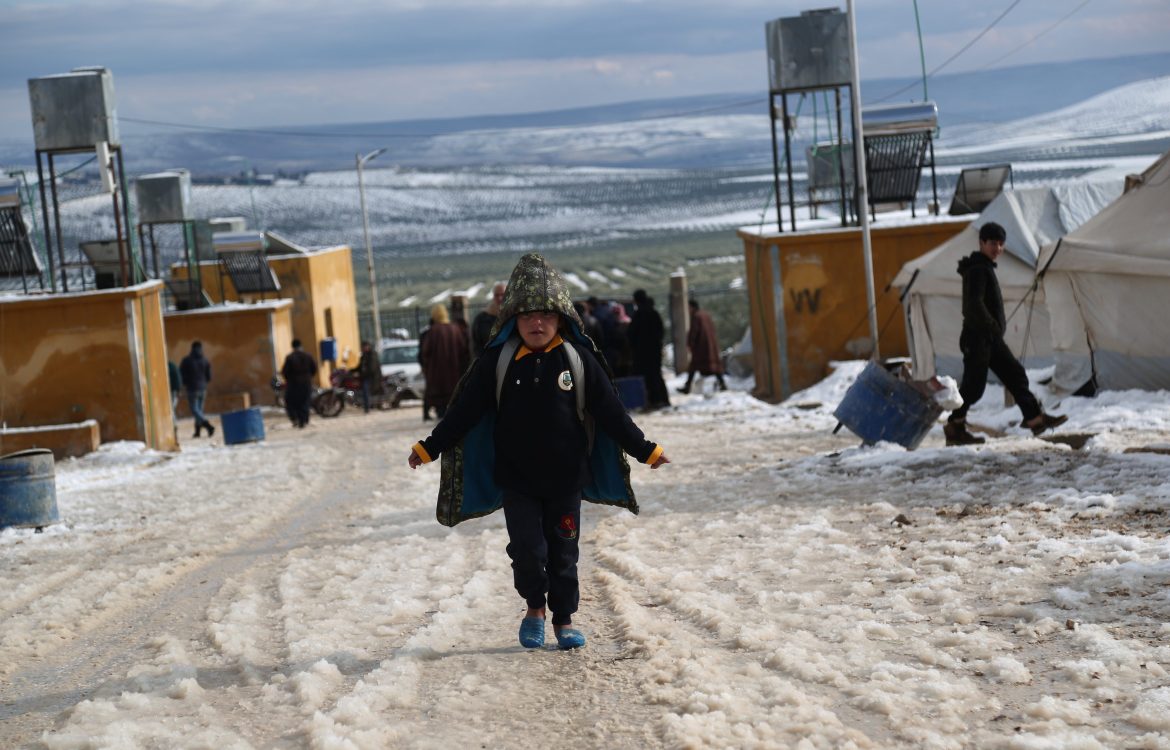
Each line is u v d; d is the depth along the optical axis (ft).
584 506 34.68
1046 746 12.93
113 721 16.20
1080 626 17.10
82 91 70.69
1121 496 25.66
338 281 145.28
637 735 14.60
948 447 35.91
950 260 61.82
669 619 20.22
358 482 47.29
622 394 72.38
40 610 24.99
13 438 65.92
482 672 17.95
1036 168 600.39
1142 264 43.42
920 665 16.38
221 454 66.23
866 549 24.38
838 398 66.39
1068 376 46.75
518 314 18.31
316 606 23.32
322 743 14.44
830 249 75.41
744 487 34.83
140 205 109.09
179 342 114.32
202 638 21.49
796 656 16.87
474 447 19.13
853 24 70.08
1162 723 13.32
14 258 73.72
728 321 176.24
